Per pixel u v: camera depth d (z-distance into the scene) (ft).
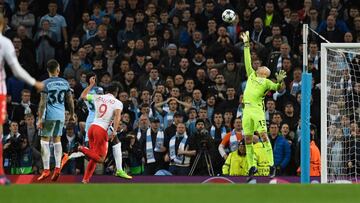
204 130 168.35
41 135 150.61
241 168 162.40
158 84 186.91
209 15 205.26
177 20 202.49
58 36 206.39
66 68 194.59
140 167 167.94
